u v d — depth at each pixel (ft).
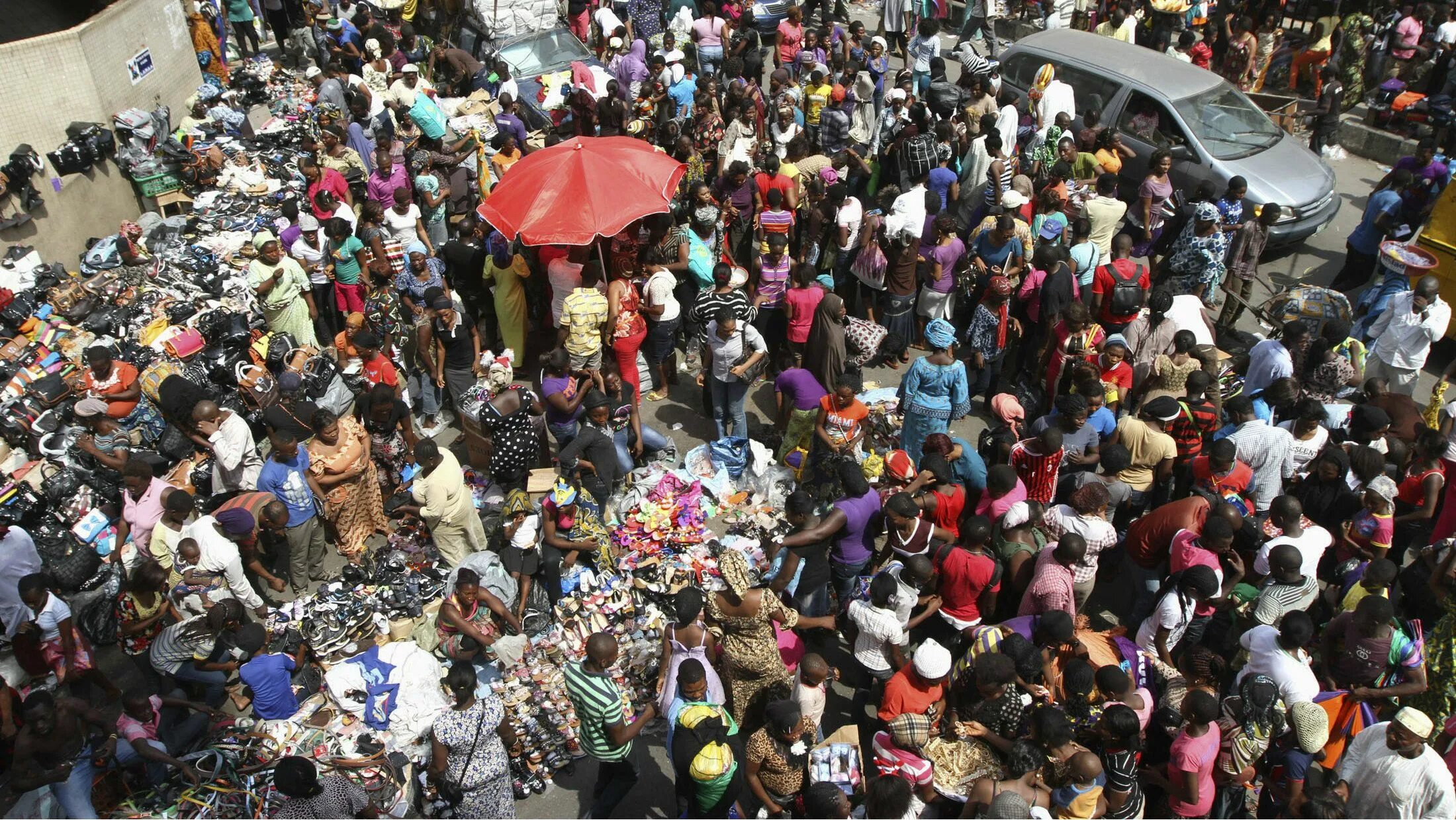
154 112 42.65
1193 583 20.27
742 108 42.88
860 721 22.06
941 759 18.88
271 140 45.93
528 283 33.22
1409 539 24.86
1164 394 27.78
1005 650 19.34
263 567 24.93
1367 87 55.36
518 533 23.00
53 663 21.62
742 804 19.44
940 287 33.06
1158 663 20.84
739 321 28.17
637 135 46.09
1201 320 30.45
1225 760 18.39
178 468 26.78
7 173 33.65
